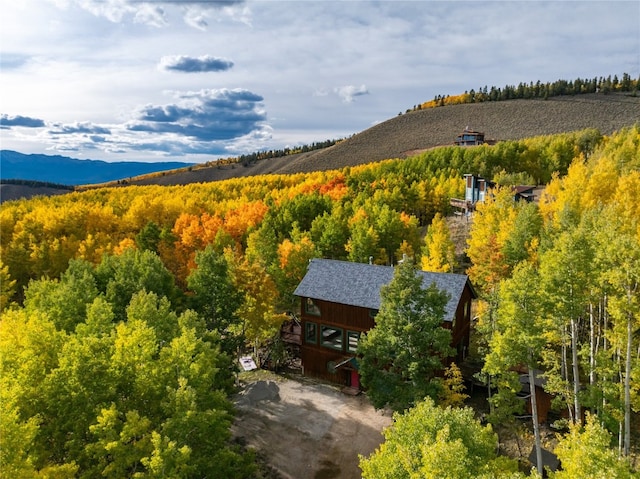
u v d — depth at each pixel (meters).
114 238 82.12
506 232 46.25
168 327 30.70
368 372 27.20
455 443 13.54
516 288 23.88
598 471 13.00
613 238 24.53
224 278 39.16
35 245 68.38
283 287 53.69
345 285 37.47
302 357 39.41
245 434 30.33
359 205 81.56
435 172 111.75
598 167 55.09
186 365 22.30
